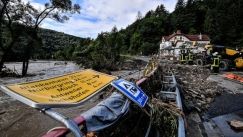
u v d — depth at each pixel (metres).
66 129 1.38
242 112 4.53
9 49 15.91
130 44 85.69
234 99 5.61
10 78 13.77
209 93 6.17
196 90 6.60
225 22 71.75
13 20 15.23
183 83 7.86
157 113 2.82
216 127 3.71
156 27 81.31
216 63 10.83
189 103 5.19
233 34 68.12
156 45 66.50
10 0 14.20
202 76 10.26
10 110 4.92
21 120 4.18
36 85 1.59
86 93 1.91
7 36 16.53
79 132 1.35
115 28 64.94
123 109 2.16
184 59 16.22
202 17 87.69
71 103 1.55
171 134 2.71
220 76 10.13
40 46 17.59
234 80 8.38
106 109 1.95
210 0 99.00
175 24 86.19
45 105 1.28
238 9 73.62
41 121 4.12
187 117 4.15
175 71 11.45
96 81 2.32
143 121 2.79
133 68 18.95
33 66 28.75
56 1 16.14
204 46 14.88
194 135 3.20
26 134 3.49
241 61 11.59
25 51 16.38
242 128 3.57
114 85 2.35
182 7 91.12
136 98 2.42
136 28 101.81
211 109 4.81
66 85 1.88
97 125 1.74
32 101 1.23
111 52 22.97
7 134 3.49
